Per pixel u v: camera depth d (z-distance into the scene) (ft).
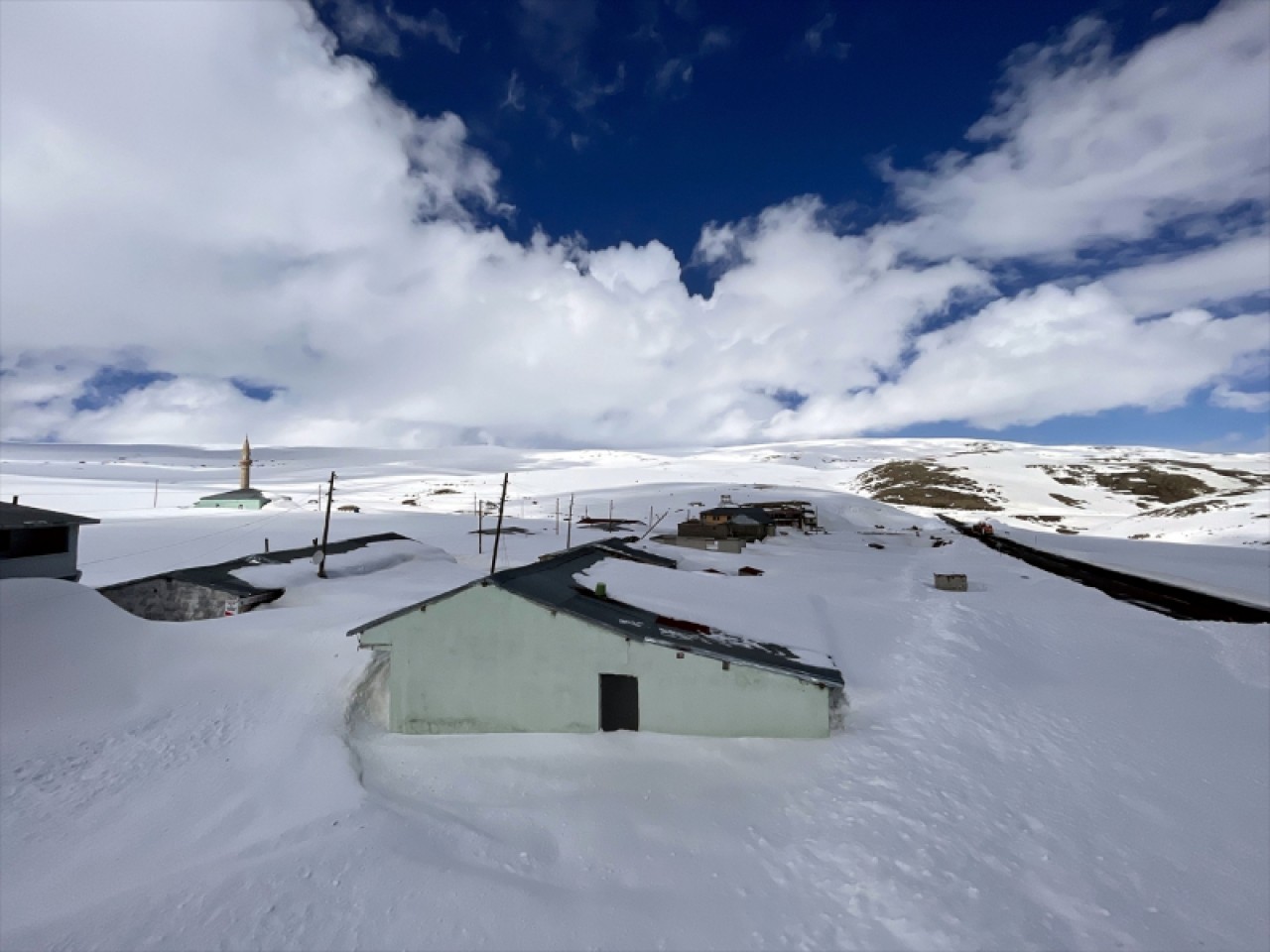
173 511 264.72
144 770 46.11
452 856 33.94
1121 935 27.89
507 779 43.80
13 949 27.32
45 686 57.77
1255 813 38.68
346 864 32.40
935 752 45.62
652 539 210.18
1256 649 75.41
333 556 124.88
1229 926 28.78
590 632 50.72
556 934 28.07
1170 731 51.13
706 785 42.09
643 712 49.88
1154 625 88.53
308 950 26.91
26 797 41.81
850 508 330.13
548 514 306.35
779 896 30.71
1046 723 51.88
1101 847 34.63
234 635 71.72
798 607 80.74
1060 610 100.22
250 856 33.58
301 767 45.39
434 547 157.38
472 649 52.19
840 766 43.42
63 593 70.23
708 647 50.34
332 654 67.56
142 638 68.64
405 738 51.70
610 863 33.96
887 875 31.45
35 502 290.56
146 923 28.43
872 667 64.03
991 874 31.78
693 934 28.19
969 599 112.06
